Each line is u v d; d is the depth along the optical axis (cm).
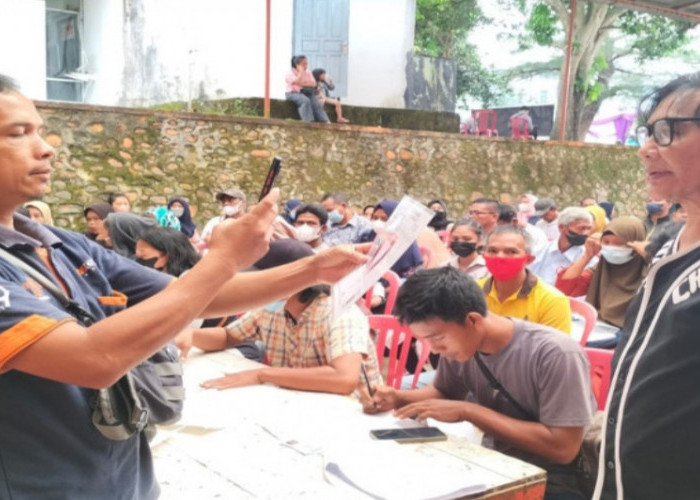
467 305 196
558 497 204
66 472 110
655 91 126
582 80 1773
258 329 283
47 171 114
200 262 107
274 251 262
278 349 273
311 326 258
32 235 120
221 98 1022
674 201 125
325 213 529
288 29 1047
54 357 96
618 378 131
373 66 1156
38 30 999
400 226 143
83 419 112
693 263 120
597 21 1700
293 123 878
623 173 1172
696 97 116
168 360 137
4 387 103
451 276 198
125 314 99
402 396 215
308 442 181
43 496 107
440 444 182
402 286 202
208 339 279
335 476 160
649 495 124
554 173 1099
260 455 172
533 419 206
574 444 194
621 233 380
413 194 971
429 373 338
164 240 309
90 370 96
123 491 121
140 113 786
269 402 214
